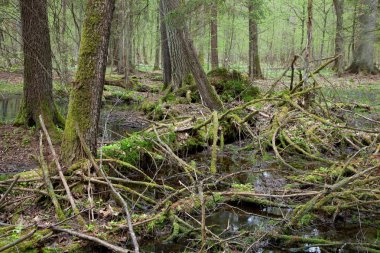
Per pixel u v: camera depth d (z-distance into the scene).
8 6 11.38
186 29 11.54
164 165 7.81
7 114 13.09
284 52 36.59
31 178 5.71
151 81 23.33
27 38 9.15
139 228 4.82
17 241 3.70
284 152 8.73
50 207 5.27
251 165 8.09
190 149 8.77
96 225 4.73
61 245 4.27
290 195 5.45
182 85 14.95
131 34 23.23
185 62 15.12
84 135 5.92
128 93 17.50
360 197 5.42
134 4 20.62
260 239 4.43
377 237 4.76
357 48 27.64
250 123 10.54
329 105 12.59
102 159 6.08
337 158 8.32
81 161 5.82
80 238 4.37
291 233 4.87
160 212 5.26
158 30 22.75
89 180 5.51
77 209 4.87
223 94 14.03
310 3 9.99
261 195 5.52
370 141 8.77
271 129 9.19
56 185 5.63
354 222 5.21
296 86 10.27
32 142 8.63
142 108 14.26
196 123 9.55
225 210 5.71
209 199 5.66
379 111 13.76
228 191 6.05
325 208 5.27
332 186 4.88
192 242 4.59
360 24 26.20
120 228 4.68
